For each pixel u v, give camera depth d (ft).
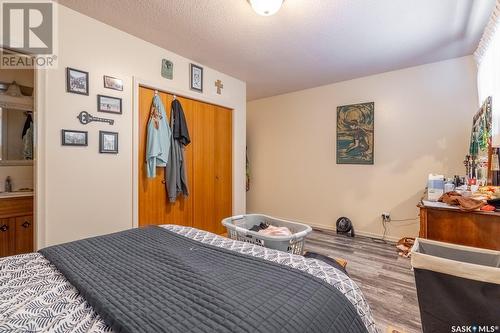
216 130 10.96
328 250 9.59
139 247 3.96
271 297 2.51
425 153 9.96
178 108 9.05
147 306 2.35
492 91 6.45
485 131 6.81
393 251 9.46
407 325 5.11
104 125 7.11
